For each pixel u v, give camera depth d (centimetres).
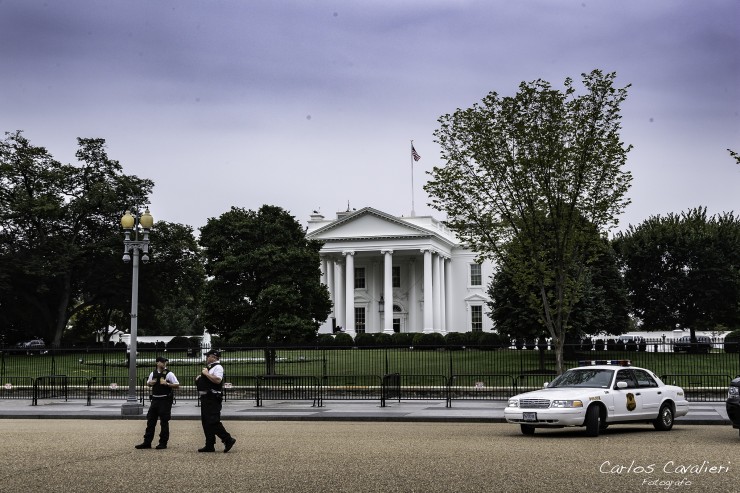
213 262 5181
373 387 3809
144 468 1465
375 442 1898
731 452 1603
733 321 7112
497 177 3350
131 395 2917
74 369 5281
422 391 3725
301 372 4747
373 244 9250
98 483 1294
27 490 1230
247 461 1553
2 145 7956
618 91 3225
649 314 7106
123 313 9162
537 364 5119
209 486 1248
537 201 3328
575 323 5222
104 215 8056
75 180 8231
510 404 2072
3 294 7819
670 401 2244
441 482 1252
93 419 2897
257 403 3316
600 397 2042
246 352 5500
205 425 1731
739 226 7381
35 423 2691
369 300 9962
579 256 3531
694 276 6931
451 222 3522
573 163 3238
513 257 3406
